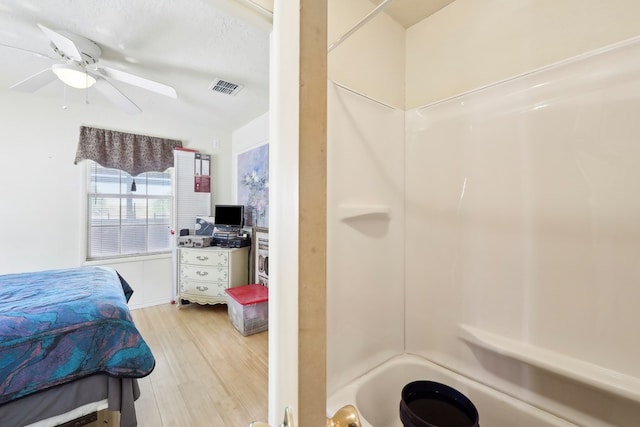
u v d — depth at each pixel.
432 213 1.43
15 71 2.37
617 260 0.93
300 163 0.35
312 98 0.36
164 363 2.21
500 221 1.20
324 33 0.37
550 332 1.06
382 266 1.40
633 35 0.94
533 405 1.09
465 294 1.30
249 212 3.73
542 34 1.13
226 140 4.14
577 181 1.00
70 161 3.02
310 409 0.35
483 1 1.30
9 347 1.19
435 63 1.48
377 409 1.26
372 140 1.36
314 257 0.35
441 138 1.39
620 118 0.92
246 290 3.04
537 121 1.09
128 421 1.41
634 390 0.86
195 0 1.59
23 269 2.78
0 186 2.68
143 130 3.47
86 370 1.33
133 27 1.81
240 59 2.19
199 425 1.58
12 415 1.17
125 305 1.64
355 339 1.26
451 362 1.34
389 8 1.45
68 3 1.60
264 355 2.33
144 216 3.54
